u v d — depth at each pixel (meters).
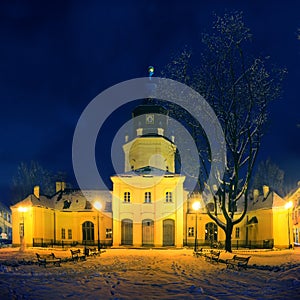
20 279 20.97
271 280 20.12
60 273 23.56
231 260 27.86
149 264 29.62
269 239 52.88
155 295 16.33
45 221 59.25
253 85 40.50
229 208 44.03
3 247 56.72
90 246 57.31
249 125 40.53
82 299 15.58
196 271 24.75
